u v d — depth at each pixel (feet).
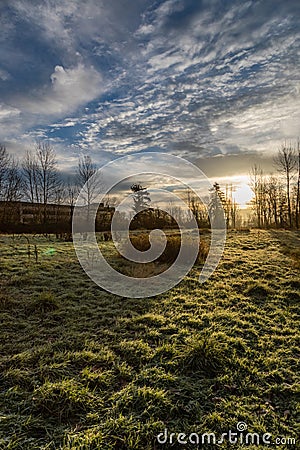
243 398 10.03
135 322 16.16
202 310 18.20
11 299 18.60
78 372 11.18
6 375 10.62
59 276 25.57
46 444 7.92
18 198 91.20
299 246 45.29
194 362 11.59
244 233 64.59
